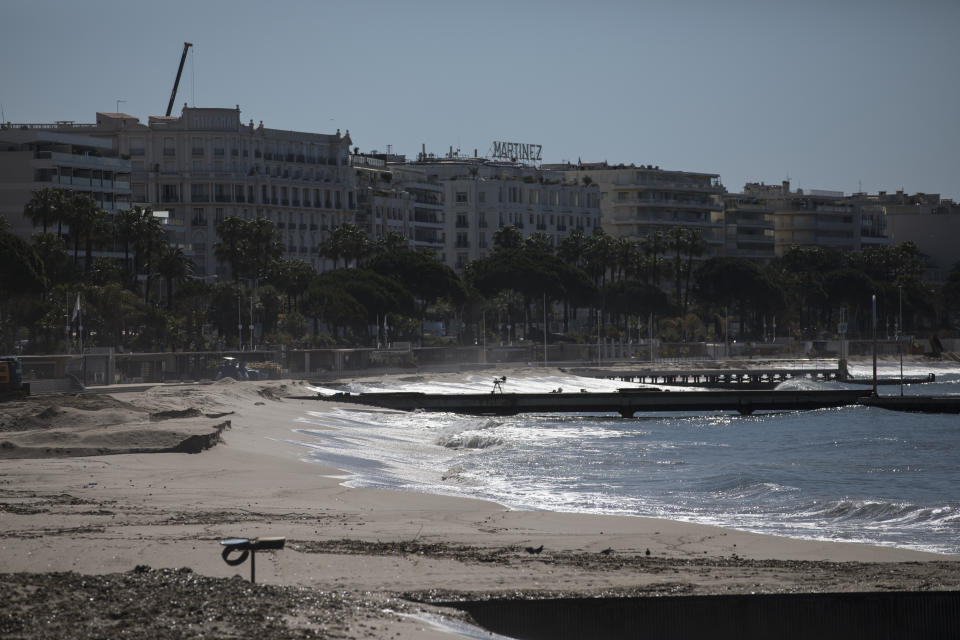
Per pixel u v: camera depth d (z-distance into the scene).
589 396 177.38
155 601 33.91
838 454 117.06
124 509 58.44
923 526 67.44
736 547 55.81
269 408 146.88
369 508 64.69
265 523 55.62
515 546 52.34
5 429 92.31
